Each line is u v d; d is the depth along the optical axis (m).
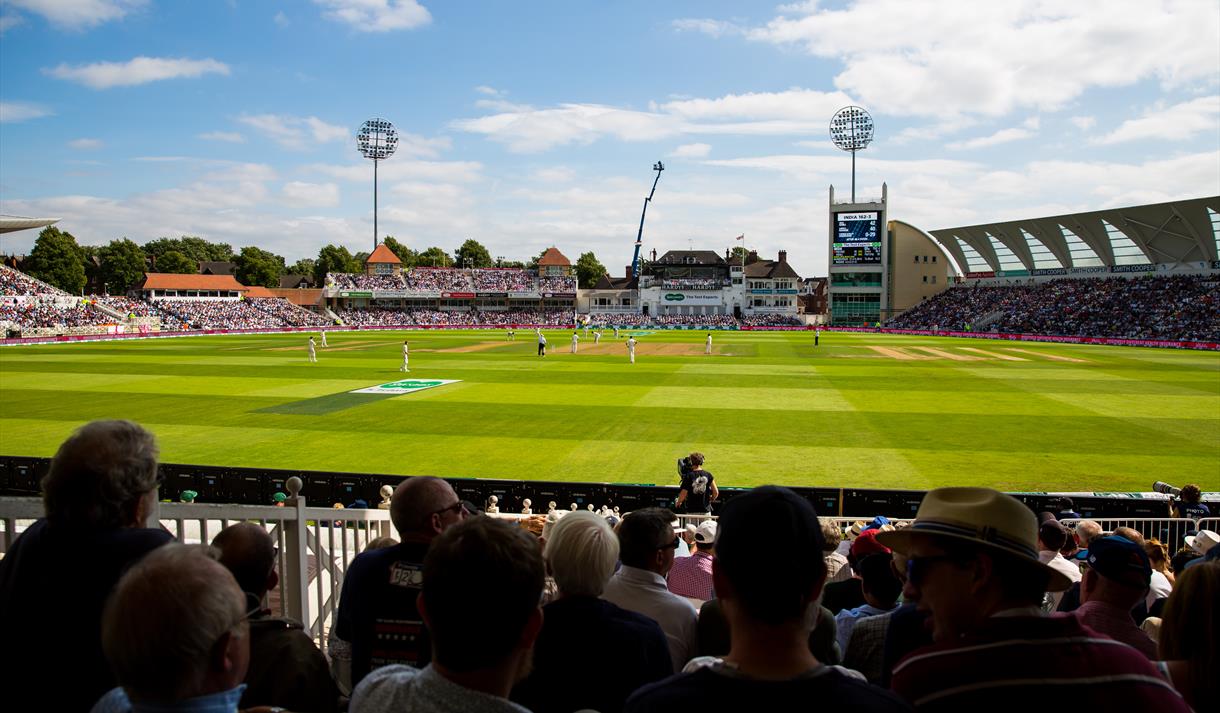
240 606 2.09
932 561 2.64
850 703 2.13
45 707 2.67
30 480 15.52
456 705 2.23
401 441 21.14
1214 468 18.12
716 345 63.38
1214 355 52.44
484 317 117.19
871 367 42.41
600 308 122.31
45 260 110.88
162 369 40.25
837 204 104.69
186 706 2.01
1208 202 68.50
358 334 85.56
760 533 2.20
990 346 62.56
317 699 3.01
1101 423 24.05
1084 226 84.44
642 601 4.18
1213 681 2.89
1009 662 2.41
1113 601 3.61
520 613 2.25
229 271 140.62
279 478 15.02
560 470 18.05
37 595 2.66
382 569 3.76
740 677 2.19
